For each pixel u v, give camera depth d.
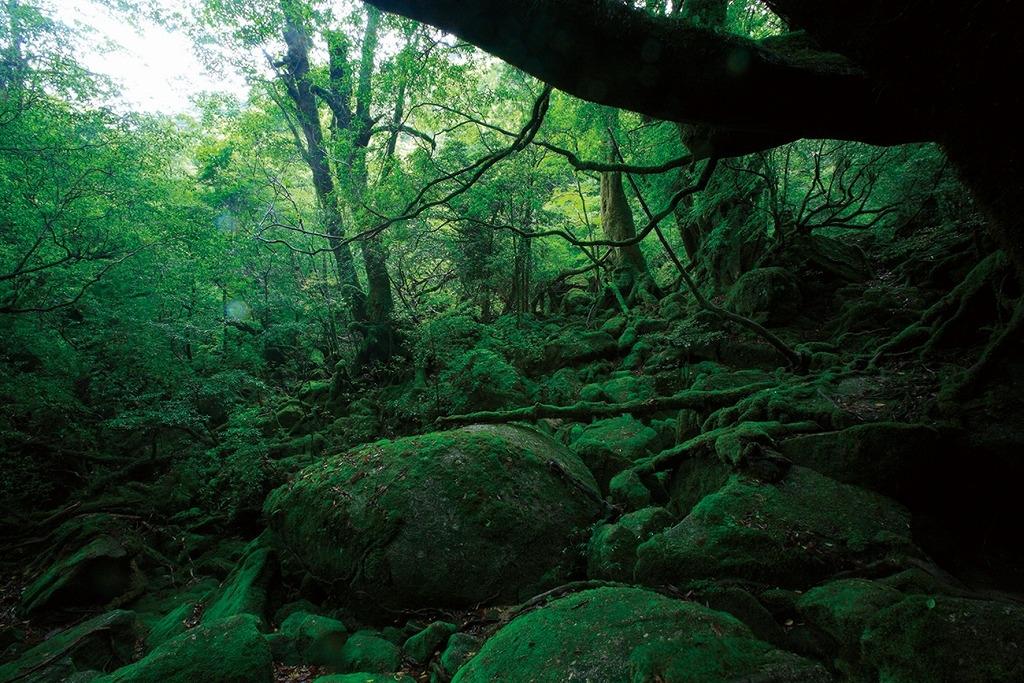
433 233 11.62
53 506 9.15
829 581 3.62
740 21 6.78
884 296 7.65
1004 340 4.53
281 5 11.72
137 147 10.22
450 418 8.80
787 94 2.76
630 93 2.84
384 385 12.33
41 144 8.45
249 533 8.82
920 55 2.07
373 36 11.88
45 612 6.64
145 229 10.44
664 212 4.88
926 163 8.14
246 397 13.11
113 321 10.34
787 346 7.63
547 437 7.45
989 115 2.01
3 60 8.18
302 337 14.91
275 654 4.98
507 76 11.63
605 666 2.94
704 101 2.80
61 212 8.25
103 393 9.86
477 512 5.77
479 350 10.49
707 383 7.54
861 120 2.85
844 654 3.02
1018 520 4.09
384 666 4.65
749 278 9.04
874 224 9.93
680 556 4.09
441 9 2.61
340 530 6.09
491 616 5.08
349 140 12.60
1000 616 2.75
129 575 7.36
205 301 13.80
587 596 3.81
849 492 4.36
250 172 15.42
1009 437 4.10
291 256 14.59
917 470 4.30
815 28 2.32
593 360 10.95
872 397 5.48
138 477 10.05
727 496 4.54
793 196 10.77
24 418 9.16
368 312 13.31
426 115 12.25
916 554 3.71
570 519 5.93
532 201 11.50
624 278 13.17
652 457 6.31
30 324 8.99
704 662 2.72
